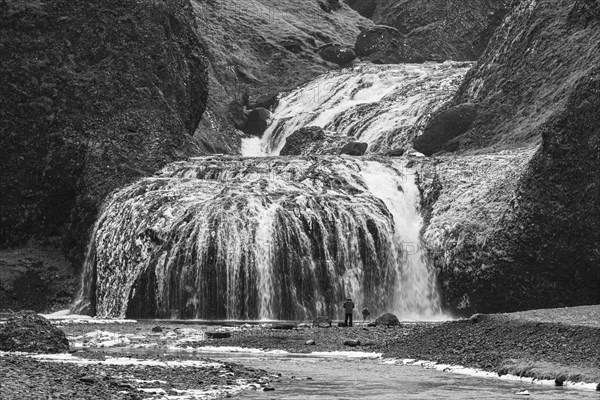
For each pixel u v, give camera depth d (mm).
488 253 68562
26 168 82688
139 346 44219
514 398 28609
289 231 68438
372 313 69250
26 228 82062
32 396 24859
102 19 88375
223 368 34188
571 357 34156
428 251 71500
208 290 67125
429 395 29156
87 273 75125
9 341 38688
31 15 87062
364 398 28516
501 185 72688
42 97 84438
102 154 81562
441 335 40688
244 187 73000
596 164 66500
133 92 86312
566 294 66875
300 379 32531
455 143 86062
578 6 85688
